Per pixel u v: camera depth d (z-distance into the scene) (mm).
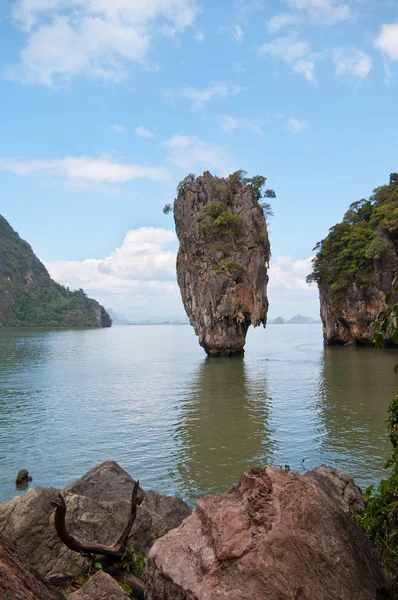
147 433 24688
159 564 3936
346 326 80125
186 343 128625
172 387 41438
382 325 5387
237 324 68875
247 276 67875
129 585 5988
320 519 4016
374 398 32094
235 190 71750
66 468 19125
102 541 7488
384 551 5227
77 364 64812
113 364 64750
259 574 3535
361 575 3867
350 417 26578
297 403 31641
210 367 57406
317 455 19625
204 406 31750
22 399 36000
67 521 7406
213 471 18234
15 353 82938
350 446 20766
